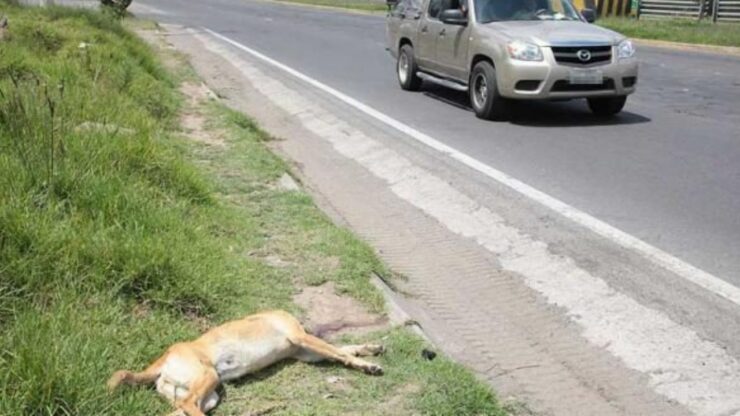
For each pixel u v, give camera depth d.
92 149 6.29
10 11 16.75
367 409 3.94
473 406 4.00
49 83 9.02
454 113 12.24
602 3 29.39
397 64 14.77
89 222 5.21
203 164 8.15
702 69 17.81
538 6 12.58
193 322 4.64
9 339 3.96
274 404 3.96
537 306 5.51
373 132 10.59
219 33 24.06
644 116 12.15
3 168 5.50
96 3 27.16
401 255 6.45
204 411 3.85
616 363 4.71
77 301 4.45
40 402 3.59
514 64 11.25
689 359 4.73
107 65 11.16
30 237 4.74
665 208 7.47
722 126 11.37
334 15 33.28
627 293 5.60
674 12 29.33
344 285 5.36
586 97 11.53
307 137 10.60
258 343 4.19
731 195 7.91
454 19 12.36
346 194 8.08
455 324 5.23
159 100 10.53
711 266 6.07
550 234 6.79
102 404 3.68
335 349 4.32
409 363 4.39
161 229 5.46
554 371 4.61
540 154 9.57
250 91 14.05
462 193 7.91
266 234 6.23
